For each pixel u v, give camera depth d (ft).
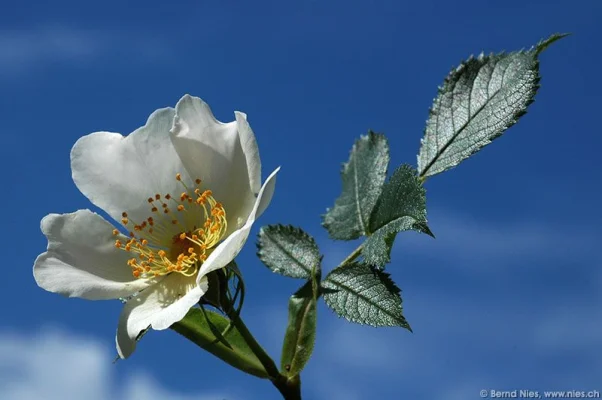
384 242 1.10
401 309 1.09
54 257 1.13
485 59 1.15
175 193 1.18
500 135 1.13
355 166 1.19
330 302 1.11
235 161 1.16
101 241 1.15
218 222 1.16
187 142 1.16
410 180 1.10
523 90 1.13
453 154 1.14
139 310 1.12
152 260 1.16
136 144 1.17
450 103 1.15
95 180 1.16
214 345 1.13
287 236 1.16
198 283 1.09
